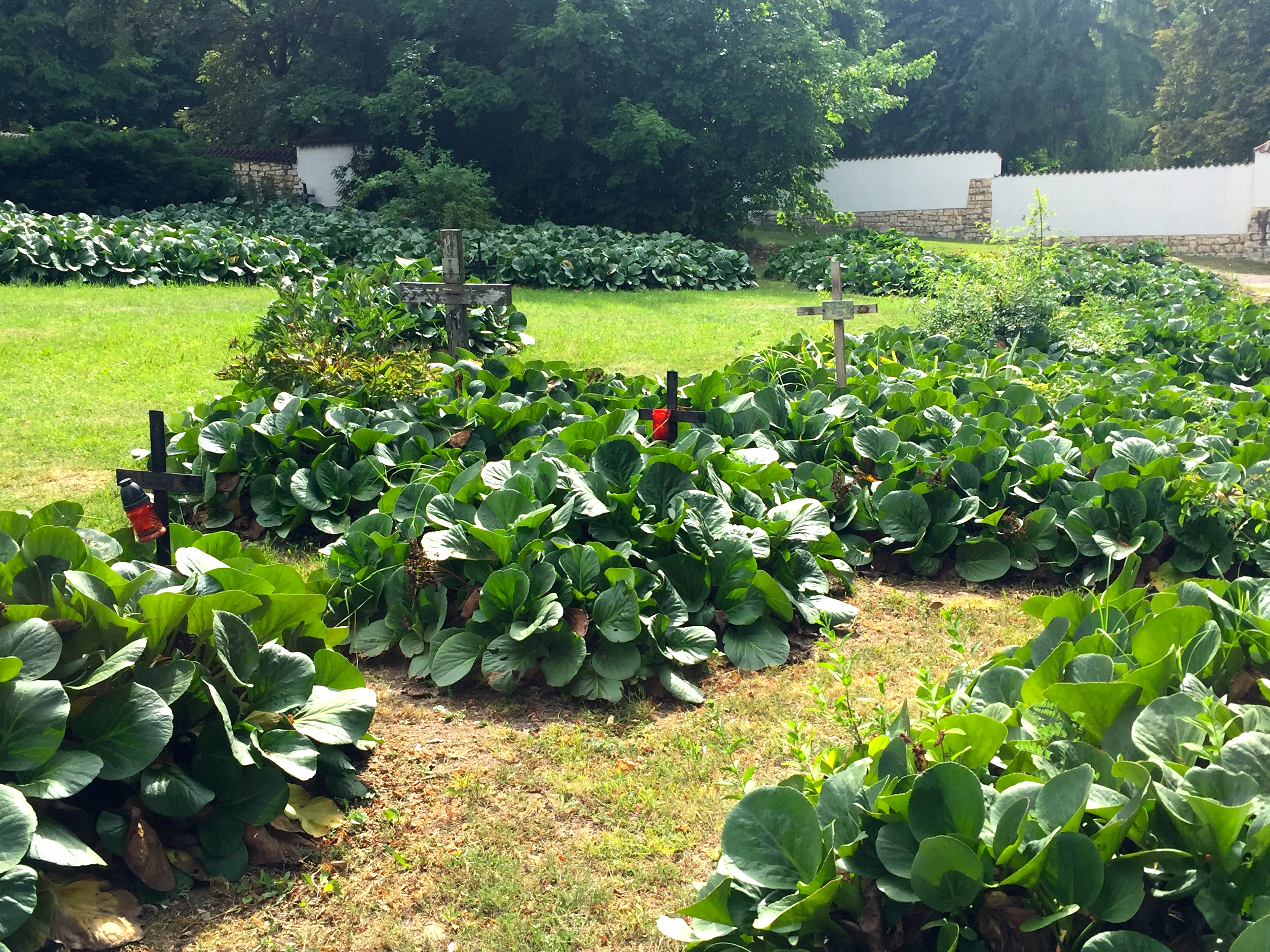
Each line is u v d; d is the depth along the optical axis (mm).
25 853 2836
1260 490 6781
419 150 33812
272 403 8711
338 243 24141
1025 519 7078
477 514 5629
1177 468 7078
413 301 11781
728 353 14562
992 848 2789
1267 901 2521
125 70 38188
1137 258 30500
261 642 4188
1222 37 42344
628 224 32438
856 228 39688
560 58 30422
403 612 5480
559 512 5645
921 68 35062
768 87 30734
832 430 8352
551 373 10203
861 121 34625
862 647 5773
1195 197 34812
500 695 5066
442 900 3637
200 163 32125
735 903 3057
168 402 10578
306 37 36156
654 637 5172
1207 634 3688
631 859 3885
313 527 7266
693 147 31297
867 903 2900
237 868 3598
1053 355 14359
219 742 3664
